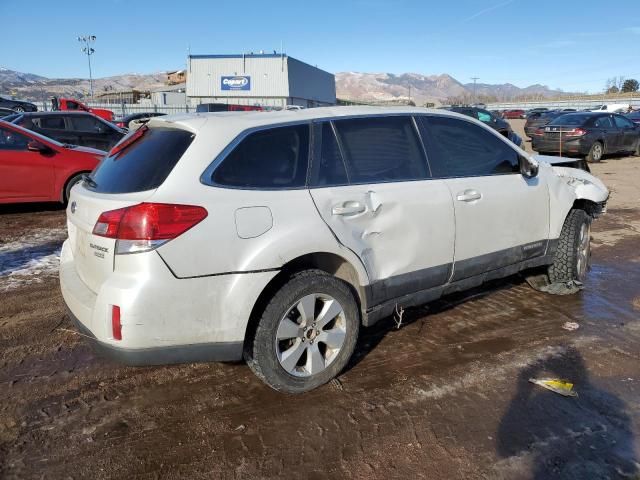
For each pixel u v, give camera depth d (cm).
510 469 258
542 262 455
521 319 432
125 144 332
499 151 422
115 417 300
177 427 291
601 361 363
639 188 1122
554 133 1638
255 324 297
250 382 338
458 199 376
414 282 359
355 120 347
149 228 263
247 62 5128
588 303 468
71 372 349
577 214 474
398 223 344
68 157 820
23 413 303
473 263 394
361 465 261
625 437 281
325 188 320
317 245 304
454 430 287
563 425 291
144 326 265
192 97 5275
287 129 318
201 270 274
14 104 3092
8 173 778
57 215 824
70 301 300
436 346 385
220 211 279
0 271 550
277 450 272
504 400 315
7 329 412
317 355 316
